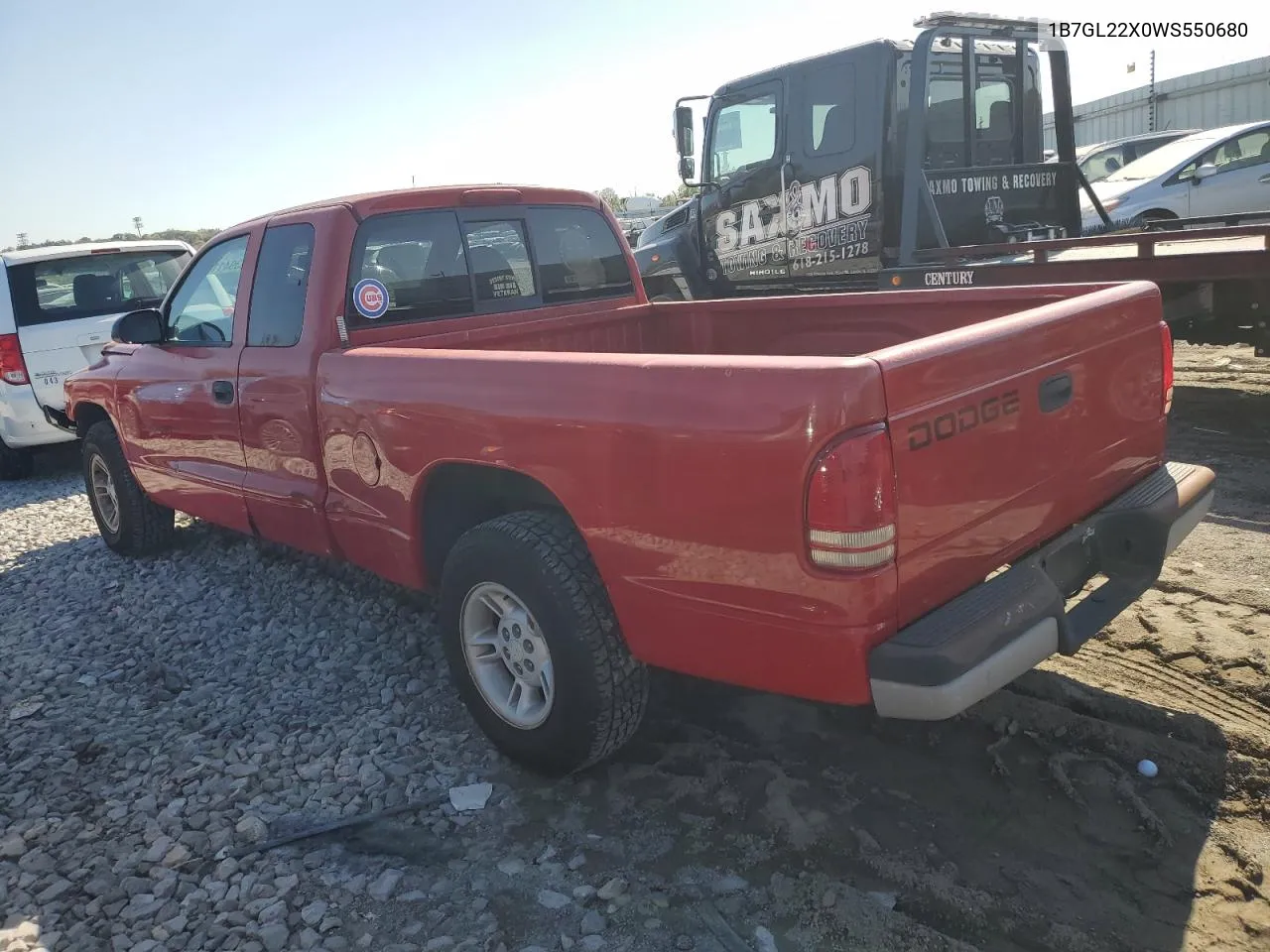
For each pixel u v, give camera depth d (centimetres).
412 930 261
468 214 438
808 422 231
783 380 237
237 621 484
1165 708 333
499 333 435
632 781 322
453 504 362
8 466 880
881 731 337
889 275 744
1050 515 295
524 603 306
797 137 850
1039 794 296
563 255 478
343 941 258
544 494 324
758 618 252
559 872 280
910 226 743
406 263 416
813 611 240
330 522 401
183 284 488
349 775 338
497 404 306
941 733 332
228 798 329
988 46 827
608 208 503
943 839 280
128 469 572
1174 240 602
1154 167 1317
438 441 330
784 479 237
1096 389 310
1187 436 672
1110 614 291
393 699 393
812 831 287
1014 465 275
